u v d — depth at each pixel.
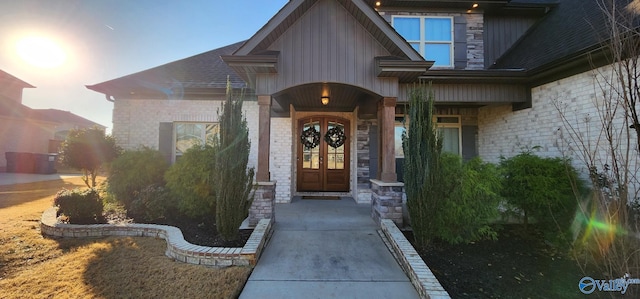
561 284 3.19
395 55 5.29
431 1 7.47
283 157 7.49
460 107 8.02
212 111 7.42
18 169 15.27
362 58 5.29
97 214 5.27
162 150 7.32
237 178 4.31
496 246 4.28
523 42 7.61
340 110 8.27
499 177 4.66
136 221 5.20
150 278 3.24
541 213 4.52
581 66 5.02
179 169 5.37
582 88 5.01
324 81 5.20
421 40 7.66
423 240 4.19
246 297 2.89
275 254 3.94
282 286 3.11
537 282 3.25
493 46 7.95
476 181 4.38
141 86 7.18
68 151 7.36
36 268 3.48
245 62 4.79
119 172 5.84
